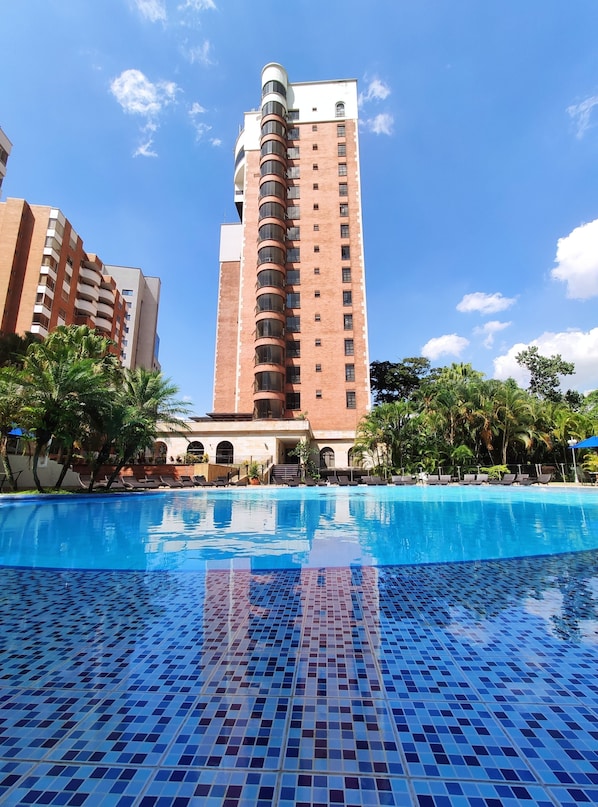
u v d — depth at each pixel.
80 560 5.93
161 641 2.93
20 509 13.29
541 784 1.56
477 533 8.36
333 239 40.44
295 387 37.38
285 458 35.12
